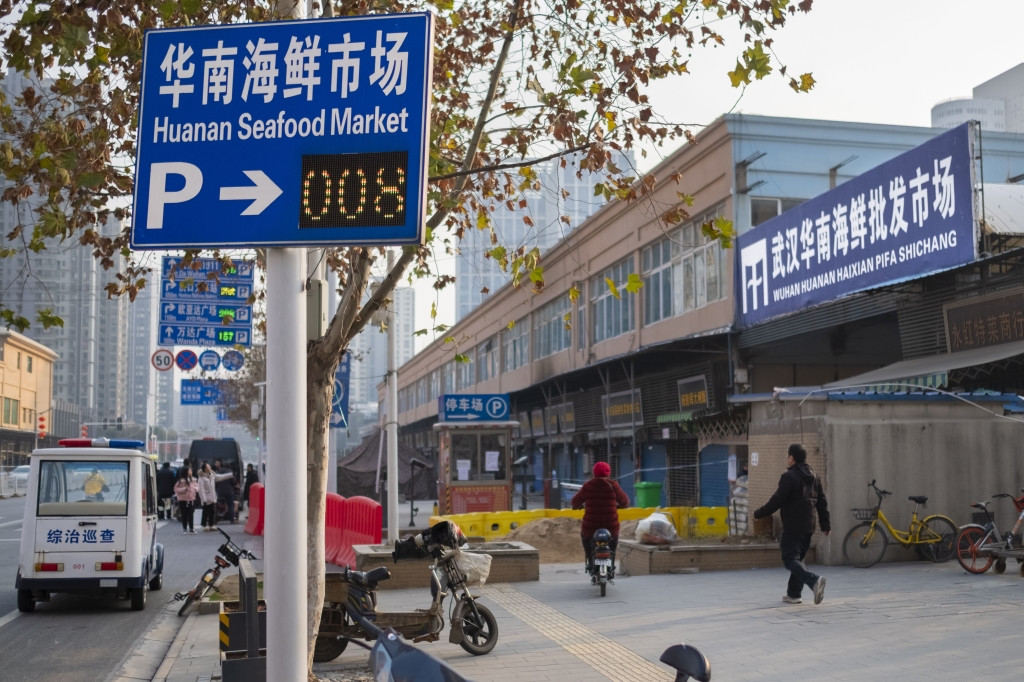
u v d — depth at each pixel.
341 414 19.94
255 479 34.53
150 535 13.25
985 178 23.64
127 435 125.69
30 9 6.46
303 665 4.80
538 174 8.80
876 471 13.65
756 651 8.05
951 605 9.88
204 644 9.75
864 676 7.09
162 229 4.77
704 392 24.66
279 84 4.79
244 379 47.62
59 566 12.09
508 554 13.23
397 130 4.70
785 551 10.33
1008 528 14.05
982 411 14.23
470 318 56.81
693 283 25.73
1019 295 14.05
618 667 7.71
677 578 12.91
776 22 7.56
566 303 38.16
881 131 24.00
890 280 15.95
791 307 19.67
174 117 4.82
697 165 25.25
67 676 8.70
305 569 4.86
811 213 18.73
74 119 7.38
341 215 4.68
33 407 80.75
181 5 6.90
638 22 8.35
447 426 23.95
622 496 12.22
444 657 8.31
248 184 4.75
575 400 37.25
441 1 7.80
